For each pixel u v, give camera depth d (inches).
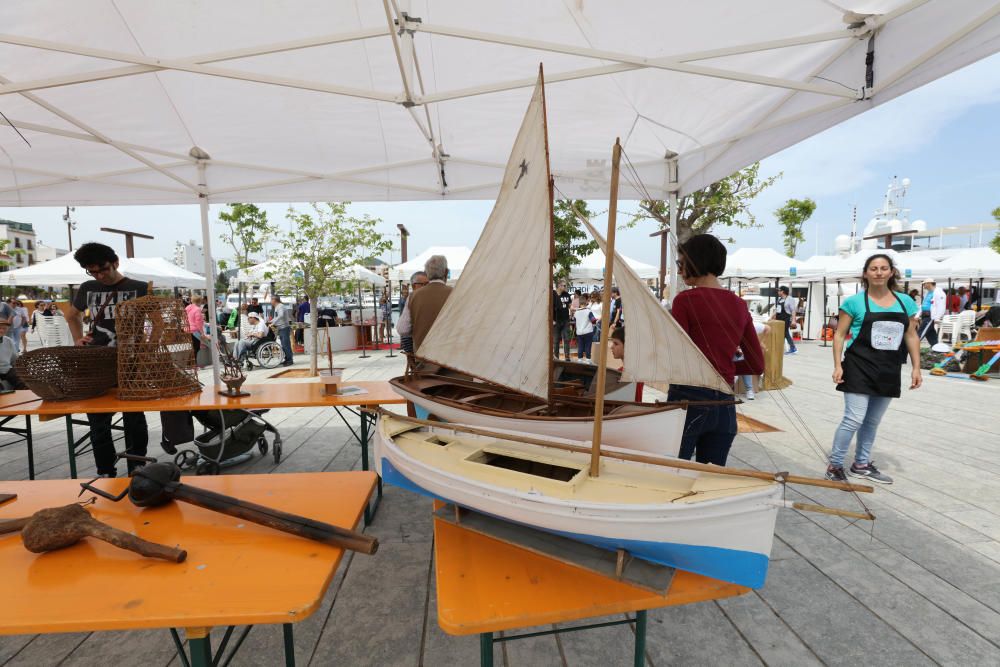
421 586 100.8
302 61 142.6
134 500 66.7
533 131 98.2
